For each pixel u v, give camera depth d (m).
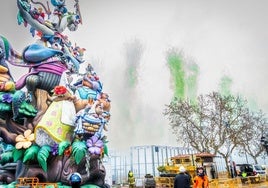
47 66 16.77
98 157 15.76
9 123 15.24
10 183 14.75
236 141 30.47
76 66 18.55
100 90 18.05
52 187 13.89
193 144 31.88
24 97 15.28
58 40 17.97
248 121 31.55
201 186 9.00
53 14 18.62
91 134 15.63
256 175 25.34
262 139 21.73
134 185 22.48
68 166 14.91
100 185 15.90
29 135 15.02
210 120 31.33
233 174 27.17
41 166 14.75
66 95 16.36
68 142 15.20
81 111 15.84
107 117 16.98
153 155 34.53
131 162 35.31
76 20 19.95
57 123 15.56
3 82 15.34
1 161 16.30
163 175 23.78
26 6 17.28
